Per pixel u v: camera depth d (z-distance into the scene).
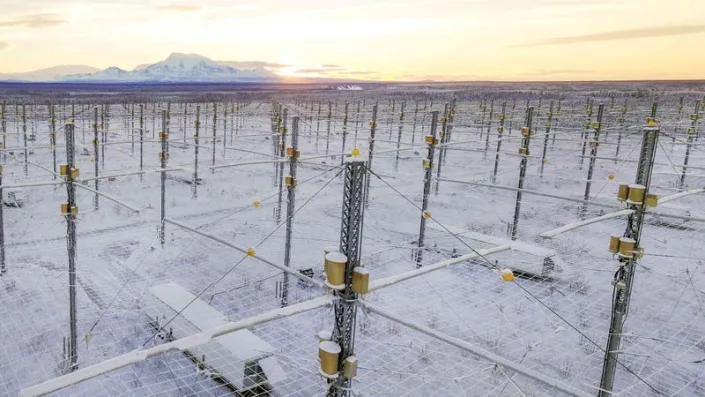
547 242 27.75
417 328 8.38
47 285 21.34
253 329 18.23
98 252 26.41
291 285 22.69
